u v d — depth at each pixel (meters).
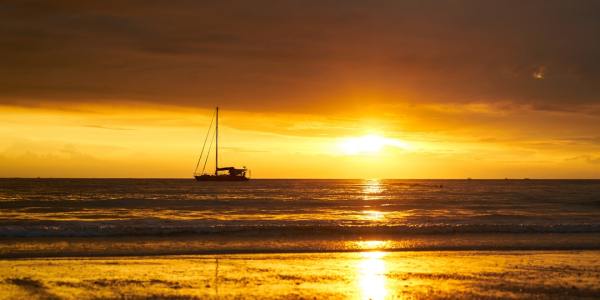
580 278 15.88
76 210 47.28
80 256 19.56
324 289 14.31
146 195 77.25
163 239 24.22
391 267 17.73
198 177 166.75
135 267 17.30
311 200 65.88
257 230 27.17
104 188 109.19
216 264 18.09
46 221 33.56
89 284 14.56
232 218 38.22
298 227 28.12
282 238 24.98
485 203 63.81
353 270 17.12
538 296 13.55
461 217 40.47
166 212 44.81
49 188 108.44
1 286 14.14
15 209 48.44
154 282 14.94
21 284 14.43
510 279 15.70
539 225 29.59
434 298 13.36
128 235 25.23
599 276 16.22
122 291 13.80
